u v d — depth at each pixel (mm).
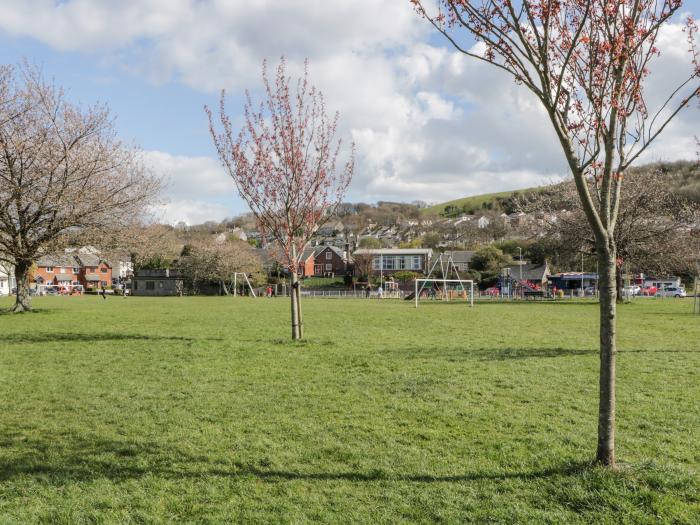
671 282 79500
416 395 9625
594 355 13898
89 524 4938
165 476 6051
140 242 32281
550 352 14461
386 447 6895
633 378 10914
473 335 19031
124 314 30484
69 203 27781
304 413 8531
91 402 9367
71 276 109000
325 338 17797
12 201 27844
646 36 5398
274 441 7195
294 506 5242
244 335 19203
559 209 44906
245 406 9000
